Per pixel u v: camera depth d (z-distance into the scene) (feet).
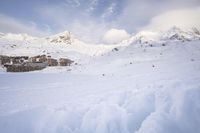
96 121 27.14
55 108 33.27
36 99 42.83
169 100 26.61
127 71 78.28
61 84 67.67
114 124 26.04
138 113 26.89
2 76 109.70
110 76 73.51
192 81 30.07
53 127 27.78
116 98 32.37
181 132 22.09
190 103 24.77
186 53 96.73
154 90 30.76
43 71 155.33
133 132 24.12
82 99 36.65
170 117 23.70
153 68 67.92
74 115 29.78
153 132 21.81
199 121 22.34
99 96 36.14
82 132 26.48
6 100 43.88
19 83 76.33
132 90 34.22
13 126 29.35
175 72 45.27
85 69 124.67
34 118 30.94
